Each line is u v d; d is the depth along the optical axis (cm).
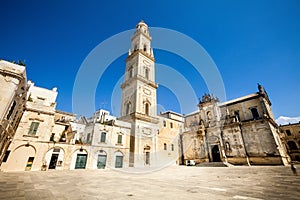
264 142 3006
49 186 893
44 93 3156
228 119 3712
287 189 762
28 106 2380
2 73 1491
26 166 2156
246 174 1612
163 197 641
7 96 1460
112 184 1009
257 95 3725
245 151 3155
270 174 1522
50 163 2350
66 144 2522
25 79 1741
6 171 1973
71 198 613
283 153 3159
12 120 1777
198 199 602
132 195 679
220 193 716
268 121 3080
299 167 2195
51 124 2527
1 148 1698
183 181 1176
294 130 4903
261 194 671
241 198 605
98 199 604
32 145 2261
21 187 839
